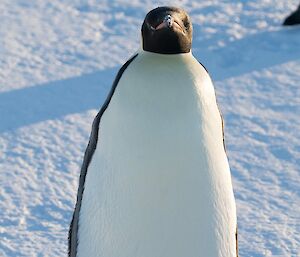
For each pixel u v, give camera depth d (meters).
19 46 34.72
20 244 22.31
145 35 15.27
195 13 37.91
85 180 15.57
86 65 33.38
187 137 14.77
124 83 14.95
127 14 38.06
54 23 37.06
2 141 27.66
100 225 15.32
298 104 30.22
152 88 14.77
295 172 26.06
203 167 14.91
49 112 29.66
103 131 15.09
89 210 15.42
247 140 27.89
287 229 23.11
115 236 15.23
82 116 29.47
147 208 14.98
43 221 23.47
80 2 39.19
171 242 15.18
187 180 14.88
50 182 25.39
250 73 32.47
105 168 15.08
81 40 35.53
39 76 32.34
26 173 25.86
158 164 14.76
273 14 37.78
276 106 30.09
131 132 14.77
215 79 32.03
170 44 15.08
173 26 15.01
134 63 15.15
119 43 35.38
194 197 14.98
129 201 14.98
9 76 32.25
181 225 15.09
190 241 15.20
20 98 30.53
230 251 15.63
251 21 37.09
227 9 38.28
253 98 30.67
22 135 28.06
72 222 16.27
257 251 22.09
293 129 28.59
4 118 29.14
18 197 24.55
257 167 26.33
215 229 15.27
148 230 15.09
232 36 35.62
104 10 38.44
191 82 14.91
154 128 14.70
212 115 14.98
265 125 28.81
